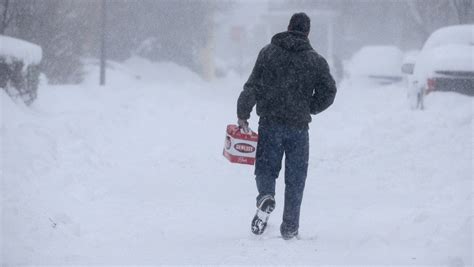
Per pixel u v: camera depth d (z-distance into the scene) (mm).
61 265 15844
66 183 24750
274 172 18359
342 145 34656
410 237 19016
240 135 18734
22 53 36469
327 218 21953
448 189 26109
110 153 32750
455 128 33938
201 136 41000
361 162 32000
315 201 24781
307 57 17969
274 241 18250
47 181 24047
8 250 16672
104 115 40562
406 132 34375
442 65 42719
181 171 30688
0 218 18734
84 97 49625
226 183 28375
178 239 18984
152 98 54656
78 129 34094
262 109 18172
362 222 21312
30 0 52500
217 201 24672
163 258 16734
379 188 27422
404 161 31312
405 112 36469
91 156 30156
